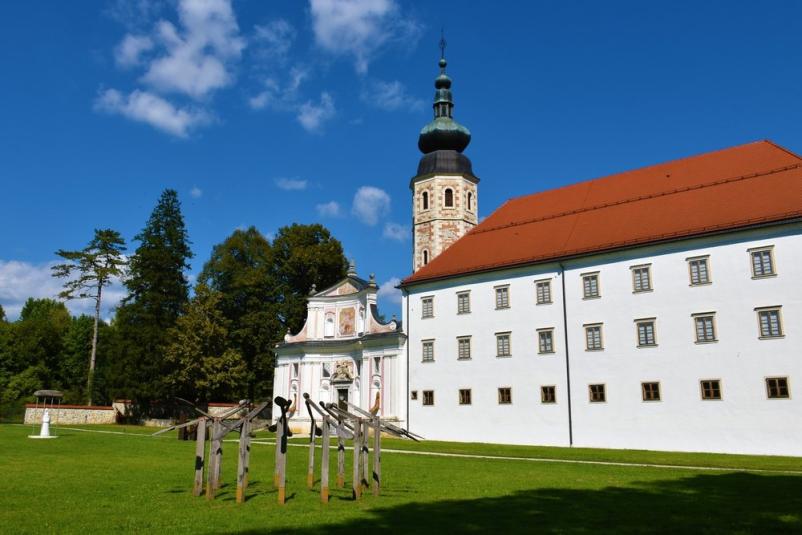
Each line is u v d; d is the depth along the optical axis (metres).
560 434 45.84
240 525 13.94
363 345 59.34
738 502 17.41
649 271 43.69
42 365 90.06
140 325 71.56
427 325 54.97
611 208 50.38
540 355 47.84
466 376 51.56
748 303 39.28
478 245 56.38
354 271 65.44
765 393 37.91
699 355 40.69
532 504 17.02
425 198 67.75
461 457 34.03
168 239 76.44
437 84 71.06
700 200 44.88
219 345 71.00
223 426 18.27
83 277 78.62
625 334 44.00
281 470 17.25
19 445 34.59
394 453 36.78
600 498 18.19
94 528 13.41
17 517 14.48
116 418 71.62
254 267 82.25
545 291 48.56
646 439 41.91
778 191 41.00
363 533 13.14
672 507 16.48
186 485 20.45
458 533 13.19
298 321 76.06
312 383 62.88
